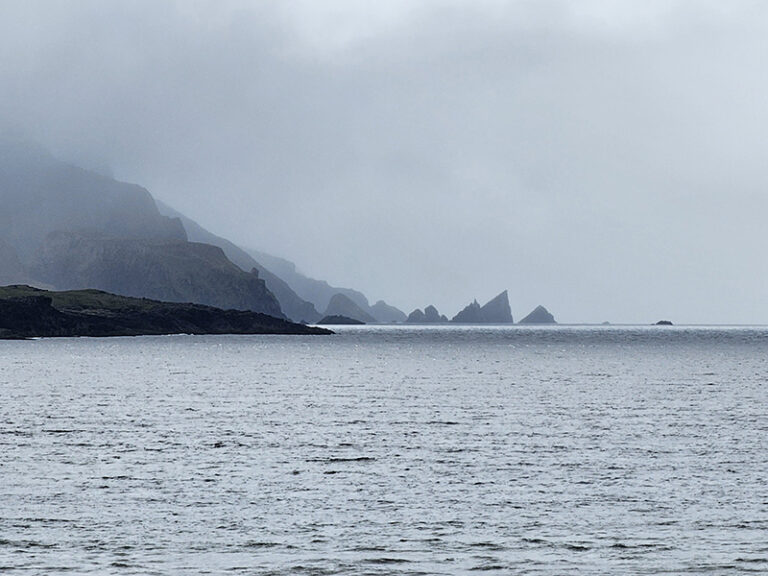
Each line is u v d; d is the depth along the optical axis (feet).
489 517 141.79
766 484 165.68
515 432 236.43
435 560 119.75
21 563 117.08
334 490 160.97
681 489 161.68
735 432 235.61
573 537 130.62
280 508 147.33
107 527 134.92
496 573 114.62
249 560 119.34
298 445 212.84
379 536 131.03
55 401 323.37
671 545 126.41
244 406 307.58
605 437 226.79
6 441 217.97
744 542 127.65
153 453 200.44
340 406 307.78
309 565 117.39
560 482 168.25
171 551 123.03
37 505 148.15
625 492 159.43
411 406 307.58
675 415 277.23
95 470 178.91
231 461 190.39
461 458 194.49
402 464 187.32
